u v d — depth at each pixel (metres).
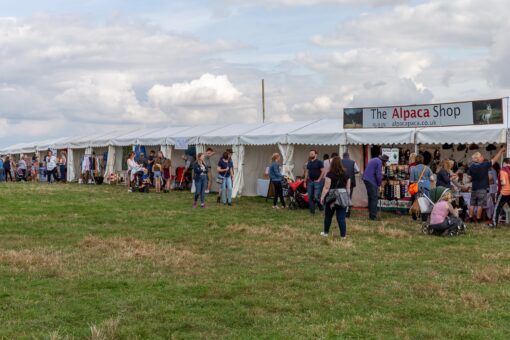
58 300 5.82
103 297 5.93
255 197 19.16
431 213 10.98
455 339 4.69
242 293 6.21
